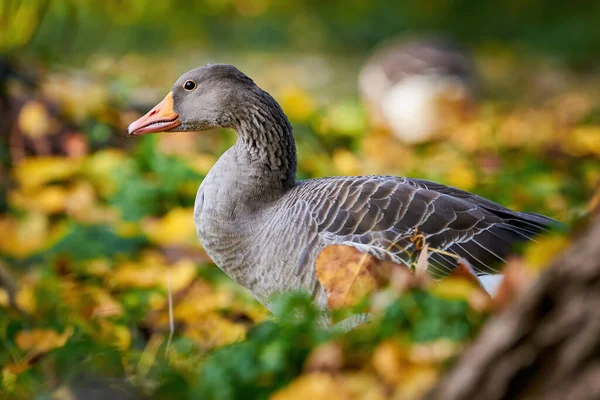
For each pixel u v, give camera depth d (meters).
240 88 9.03
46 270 11.09
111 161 13.64
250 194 8.69
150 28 27.22
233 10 29.59
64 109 14.75
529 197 12.70
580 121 18.59
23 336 8.68
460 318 6.16
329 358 6.02
